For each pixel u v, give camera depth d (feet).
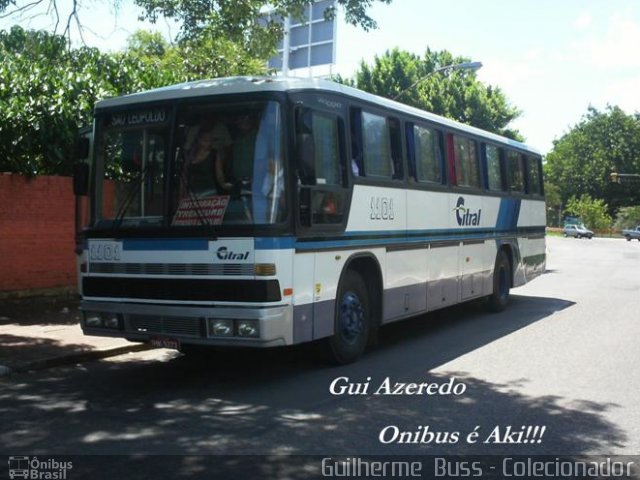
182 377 26.43
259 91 23.99
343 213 27.09
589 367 28.09
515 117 144.77
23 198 39.91
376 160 30.07
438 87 139.23
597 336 35.45
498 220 44.34
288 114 24.04
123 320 24.99
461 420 20.77
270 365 28.48
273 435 19.22
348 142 27.73
